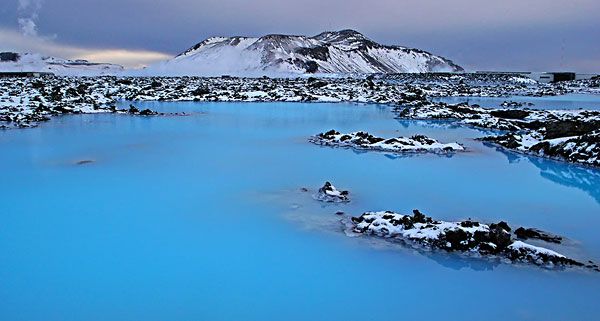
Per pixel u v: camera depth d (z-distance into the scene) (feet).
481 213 44.32
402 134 96.68
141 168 60.39
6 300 27.43
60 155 68.33
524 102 190.70
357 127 107.04
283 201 46.37
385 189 51.65
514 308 27.17
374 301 27.76
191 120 116.06
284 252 34.27
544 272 31.40
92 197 47.52
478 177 58.49
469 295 28.50
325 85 249.14
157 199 46.83
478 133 100.42
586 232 39.58
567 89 286.66
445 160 68.64
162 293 28.40
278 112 140.77
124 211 43.21
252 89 216.54
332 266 32.07
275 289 28.99
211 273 30.99
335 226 39.40
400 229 37.29
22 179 54.34
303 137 89.15
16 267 31.63
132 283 29.58
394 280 30.25
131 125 104.37
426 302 27.73
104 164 62.59
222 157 68.23
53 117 116.26
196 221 40.57
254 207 44.37
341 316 26.25
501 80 377.91
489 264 32.45
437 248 34.60
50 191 49.55
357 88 240.32
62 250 34.45
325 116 130.72
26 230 38.37
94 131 94.07
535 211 45.27
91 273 30.89
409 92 222.69
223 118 121.60
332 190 47.75
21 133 89.92
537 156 72.84
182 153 71.15
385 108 159.33
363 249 34.76
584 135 71.72
